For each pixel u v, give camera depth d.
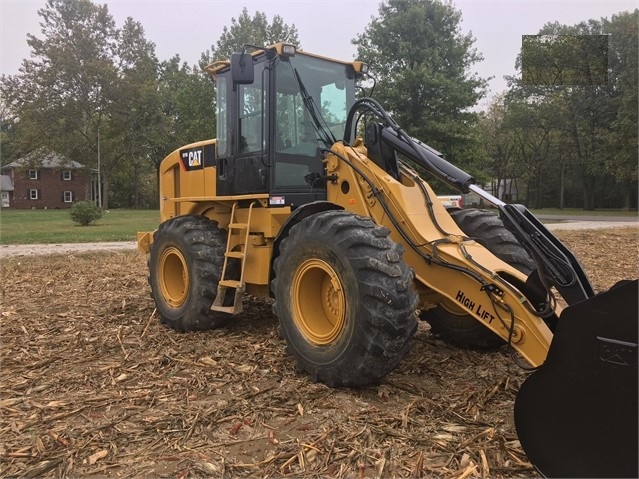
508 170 52.38
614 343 2.16
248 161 4.90
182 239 5.15
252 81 4.33
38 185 64.75
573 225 21.83
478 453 2.68
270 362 4.08
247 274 4.78
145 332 5.12
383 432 2.89
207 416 3.15
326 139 4.90
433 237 3.62
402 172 4.14
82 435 2.96
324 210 4.16
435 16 26.27
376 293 3.17
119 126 48.25
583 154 46.03
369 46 26.66
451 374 3.82
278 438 2.88
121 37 48.72
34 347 4.66
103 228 22.03
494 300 3.15
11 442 2.91
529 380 2.42
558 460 2.31
